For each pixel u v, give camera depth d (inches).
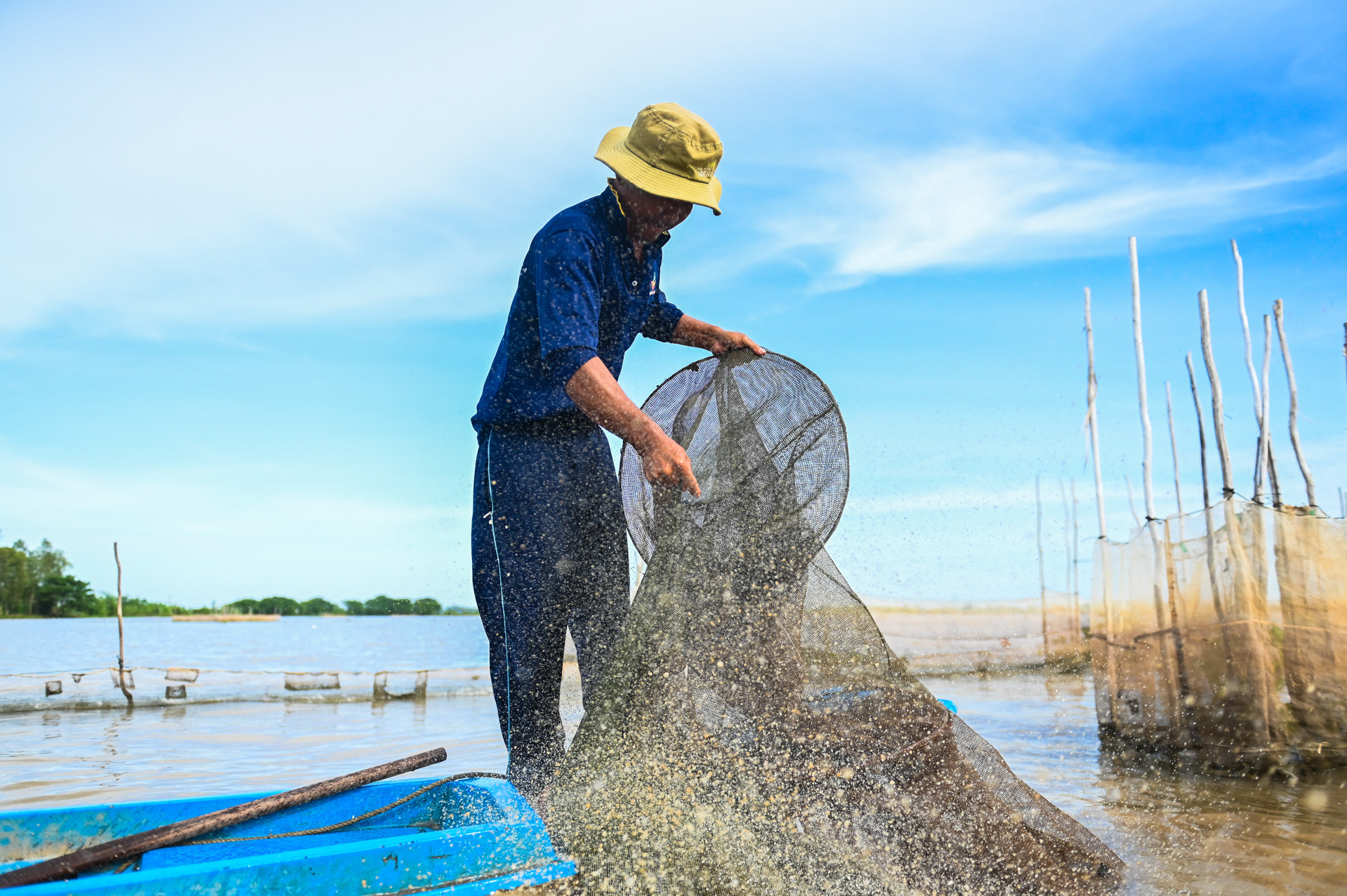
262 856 64.6
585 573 104.7
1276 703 211.9
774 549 93.4
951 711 94.7
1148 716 239.8
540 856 72.6
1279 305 264.4
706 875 79.5
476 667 502.0
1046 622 594.9
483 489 104.8
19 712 385.4
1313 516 229.8
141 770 222.4
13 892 57.7
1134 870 100.9
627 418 89.5
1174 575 242.5
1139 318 274.8
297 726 325.7
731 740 85.7
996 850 83.2
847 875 79.7
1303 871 108.7
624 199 99.9
